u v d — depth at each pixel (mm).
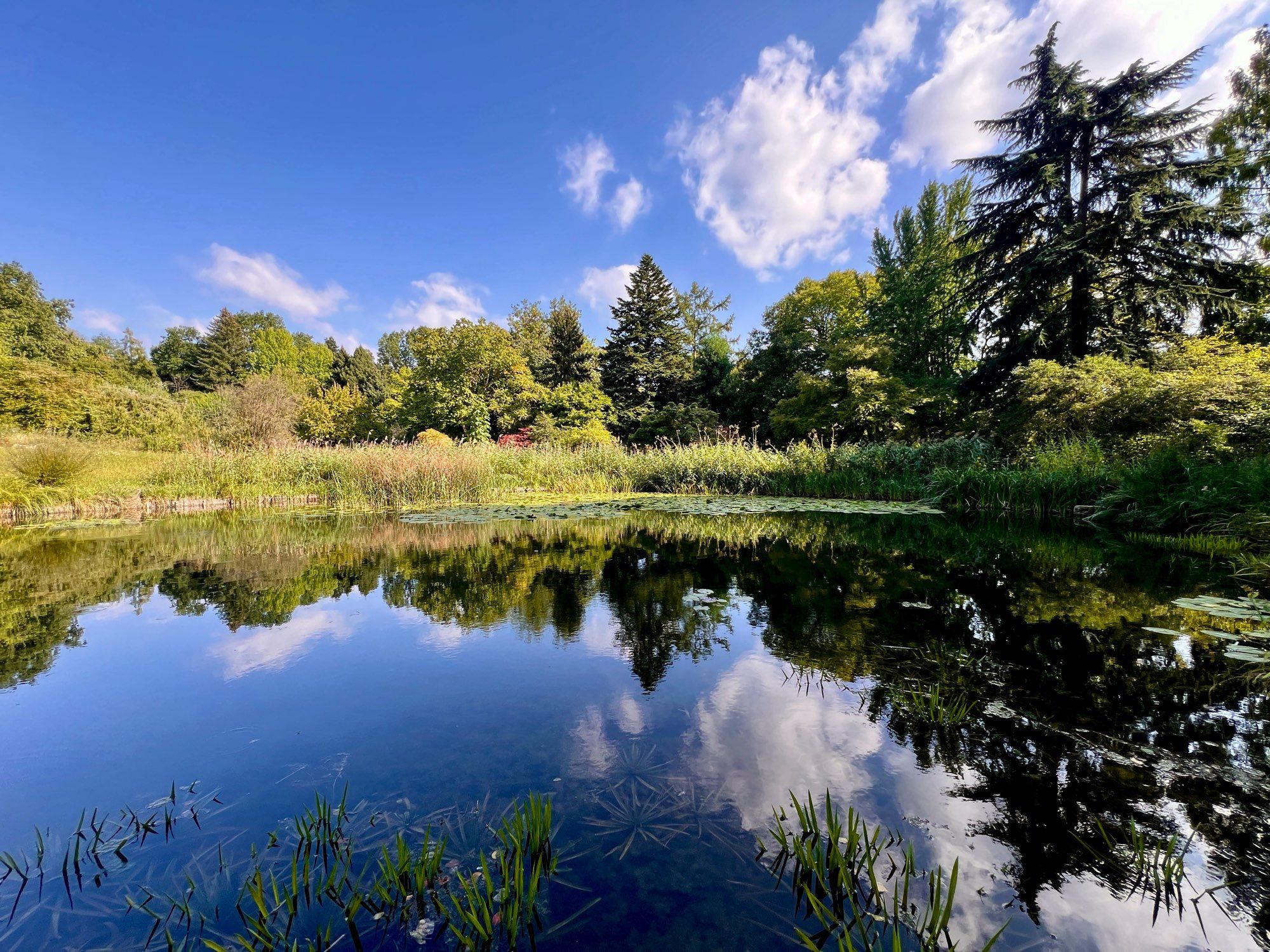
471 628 2863
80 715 1925
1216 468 5223
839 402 13773
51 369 14922
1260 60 8523
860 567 4207
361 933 1028
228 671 2320
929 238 16484
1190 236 9891
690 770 1545
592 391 18875
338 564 4527
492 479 10500
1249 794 1371
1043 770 1501
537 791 1465
